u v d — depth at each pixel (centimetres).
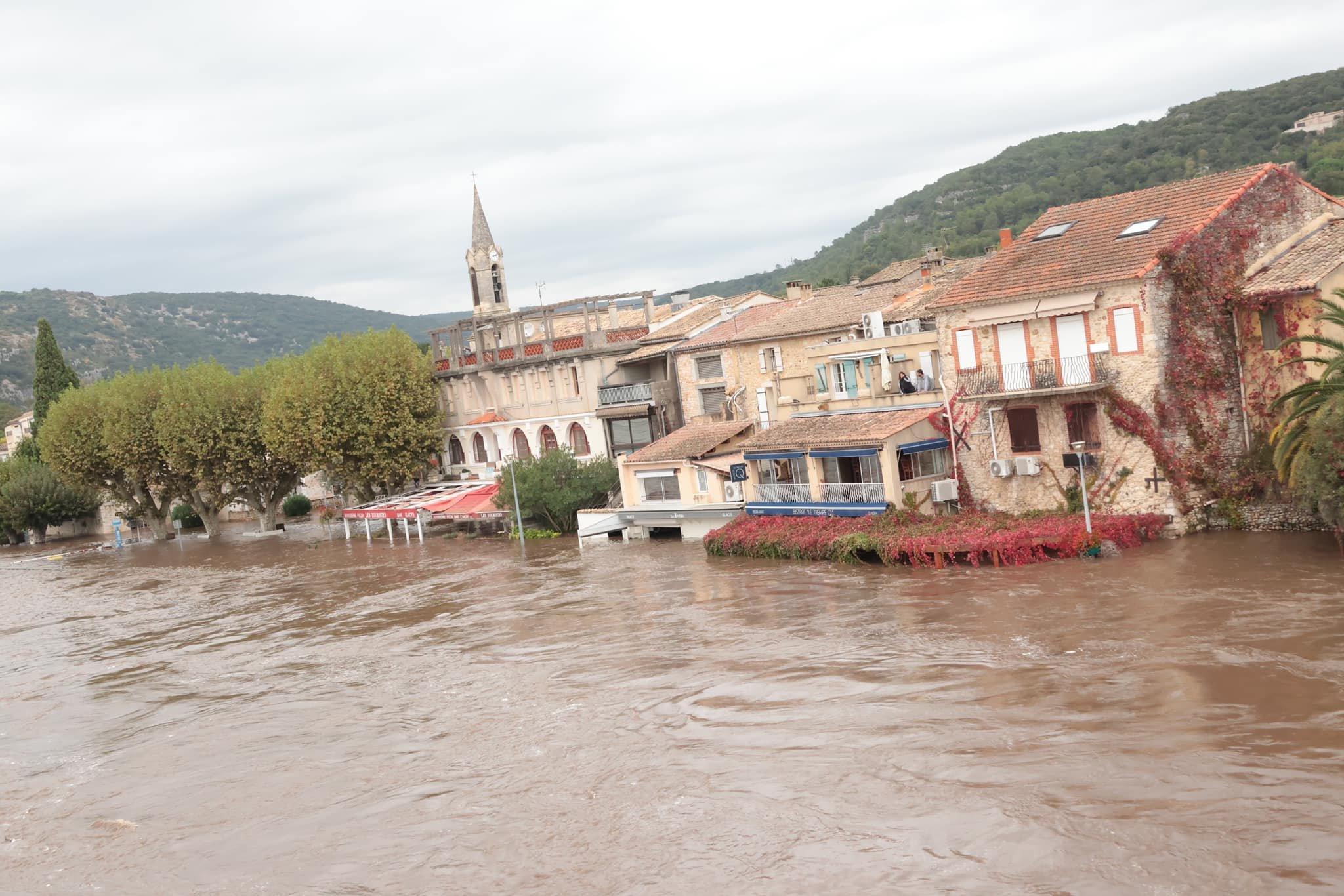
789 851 1827
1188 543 3709
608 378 6812
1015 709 2319
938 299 4516
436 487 7812
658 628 3541
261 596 5388
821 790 2044
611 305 7288
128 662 4103
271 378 8644
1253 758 1922
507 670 3244
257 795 2433
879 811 1927
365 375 7519
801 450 4694
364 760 2578
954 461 4497
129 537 10094
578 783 2247
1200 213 3944
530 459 6341
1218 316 3866
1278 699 2173
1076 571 3531
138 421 8806
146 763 2778
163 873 2078
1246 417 3891
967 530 3975
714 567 4559
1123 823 1753
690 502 5416
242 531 9419
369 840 2102
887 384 4800
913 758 2133
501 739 2598
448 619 4178
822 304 5947
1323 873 1541
